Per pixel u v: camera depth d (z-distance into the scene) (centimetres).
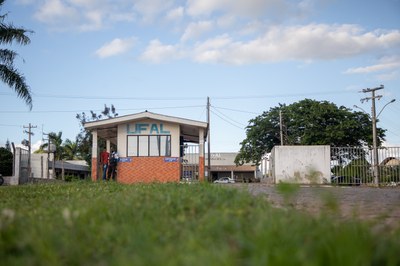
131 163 2117
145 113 2089
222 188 714
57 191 1070
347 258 263
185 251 302
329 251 275
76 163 6200
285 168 2089
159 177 2100
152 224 411
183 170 2209
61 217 463
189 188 770
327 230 343
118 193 852
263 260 258
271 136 4575
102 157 2220
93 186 1264
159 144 2120
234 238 335
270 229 333
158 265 271
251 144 4625
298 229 342
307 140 4122
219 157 6869
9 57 1891
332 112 4116
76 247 330
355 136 4084
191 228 396
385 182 2052
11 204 733
